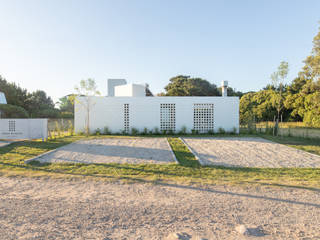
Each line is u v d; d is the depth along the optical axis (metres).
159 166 6.21
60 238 2.52
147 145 10.23
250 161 7.02
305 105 21.98
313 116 16.45
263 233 2.67
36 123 11.50
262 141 11.89
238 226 2.83
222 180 4.95
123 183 4.73
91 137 13.62
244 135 15.19
